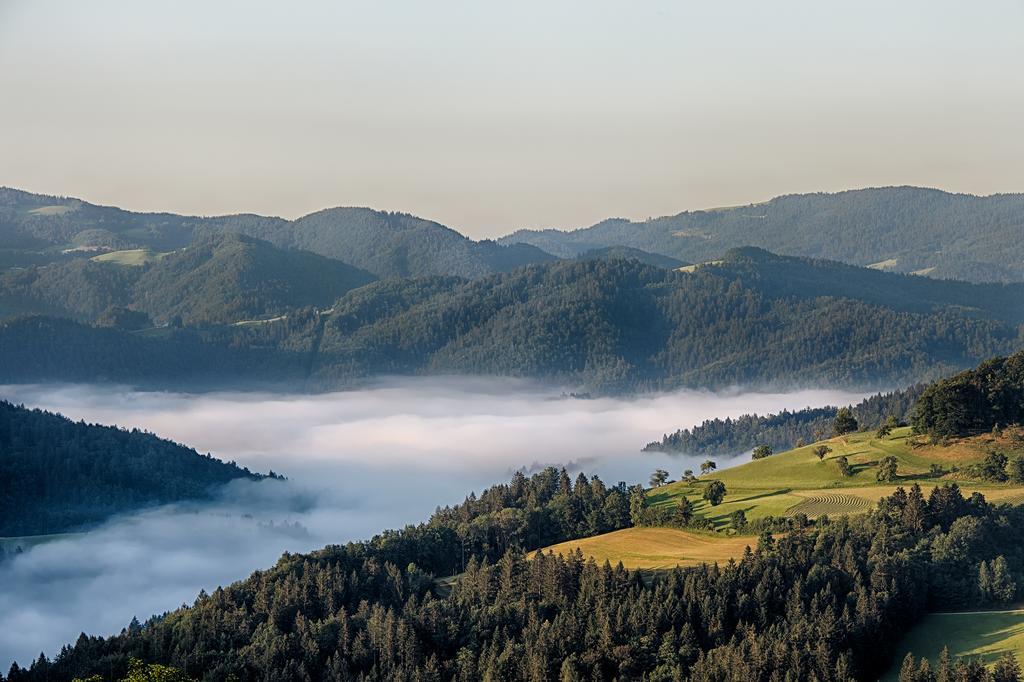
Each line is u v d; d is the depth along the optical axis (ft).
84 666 586.04
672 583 593.83
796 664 499.10
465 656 552.41
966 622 577.84
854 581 586.86
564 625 558.15
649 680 519.60
